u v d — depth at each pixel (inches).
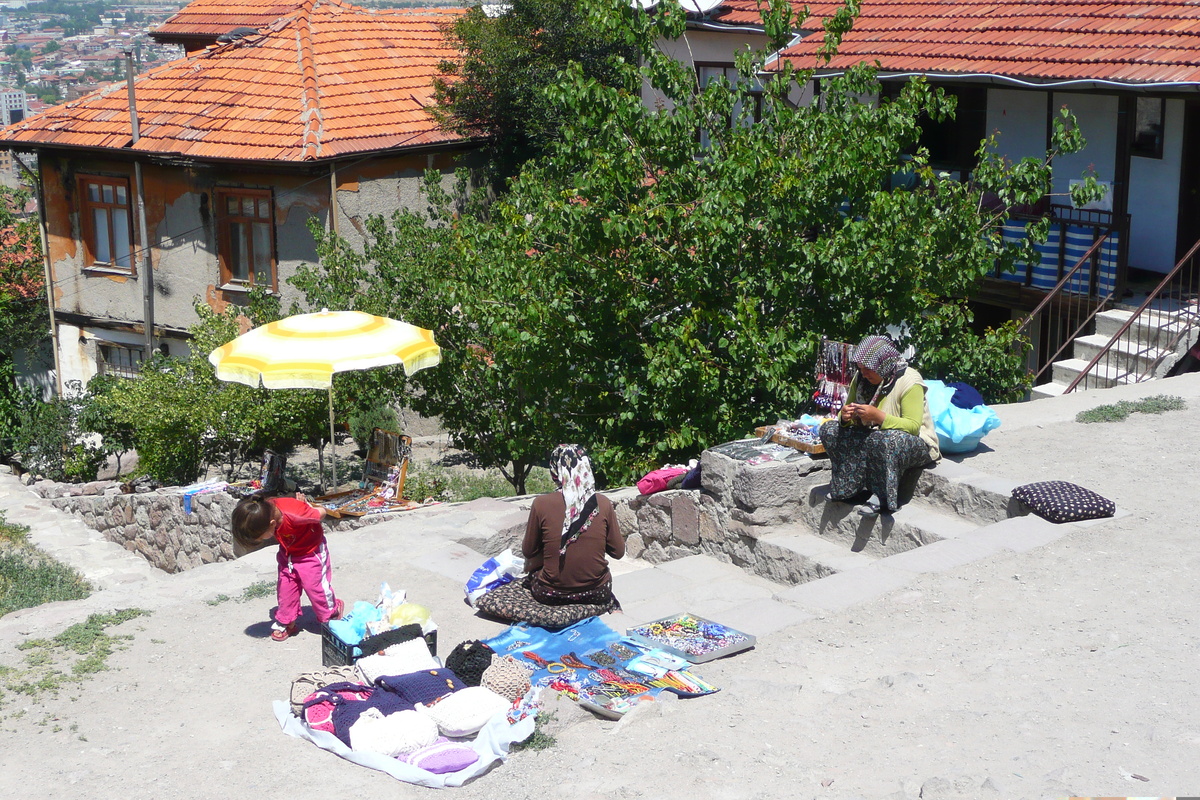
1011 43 569.6
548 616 262.7
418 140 834.8
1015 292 582.2
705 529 348.5
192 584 299.1
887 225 420.2
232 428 618.5
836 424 319.0
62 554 557.6
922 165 474.9
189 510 517.7
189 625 271.3
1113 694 210.2
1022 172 440.1
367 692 219.3
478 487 676.7
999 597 256.8
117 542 583.5
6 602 437.1
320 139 776.3
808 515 332.5
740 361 419.2
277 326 428.5
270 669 246.4
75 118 881.5
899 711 208.5
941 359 444.1
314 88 832.3
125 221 884.6
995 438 371.9
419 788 194.2
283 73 858.8
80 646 256.7
